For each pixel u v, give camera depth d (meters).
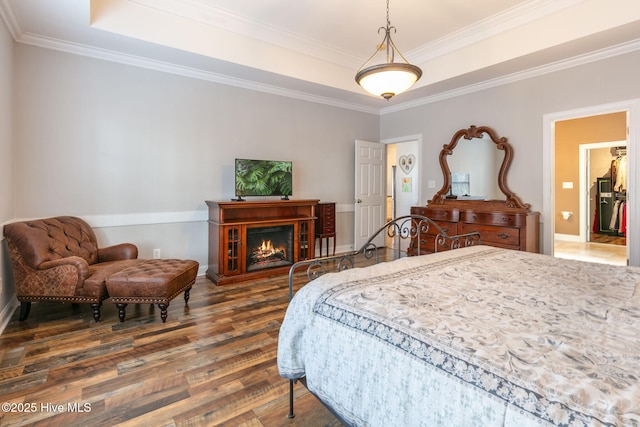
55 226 2.95
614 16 2.86
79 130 3.39
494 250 2.23
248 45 3.84
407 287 1.40
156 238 3.89
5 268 2.77
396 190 6.73
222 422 1.60
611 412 0.64
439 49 4.19
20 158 3.11
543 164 3.87
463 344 0.92
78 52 3.35
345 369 1.14
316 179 5.23
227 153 4.34
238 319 2.83
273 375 2.00
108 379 1.94
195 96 4.07
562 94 3.69
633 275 1.63
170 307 3.09
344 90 4.75
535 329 1.01
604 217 7.02
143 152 3.76
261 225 4.09
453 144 4.71
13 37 2.99
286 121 4.86
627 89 3.25
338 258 1.98
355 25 3.69
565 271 1.72
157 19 3.26
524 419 0.69
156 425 1.58
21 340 2.40
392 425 0.96
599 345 0.91
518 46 3.49
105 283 2.73
